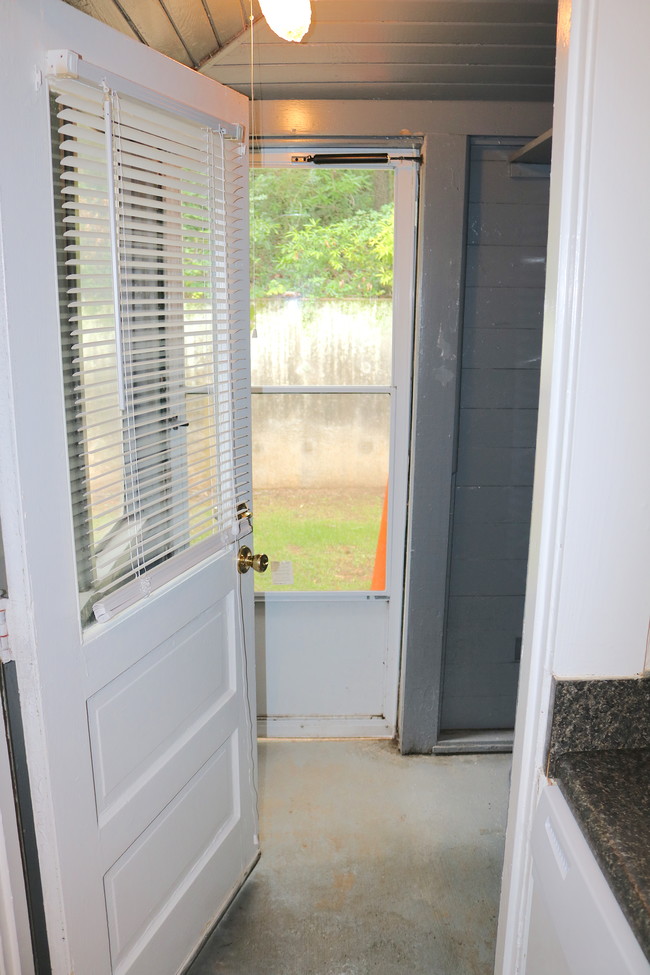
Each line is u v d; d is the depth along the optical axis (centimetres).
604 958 93
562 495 109
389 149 224
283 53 194
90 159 119
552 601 113
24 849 121
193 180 146
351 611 264
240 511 181
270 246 236
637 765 114
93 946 135
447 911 197
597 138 97
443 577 247
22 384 106
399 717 269
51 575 116
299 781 251
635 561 111
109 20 142
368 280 238
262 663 269
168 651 156
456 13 176
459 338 231
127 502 136
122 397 128
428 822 231
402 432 246
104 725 135
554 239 107
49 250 110
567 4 98
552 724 116
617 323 103
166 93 135
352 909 197
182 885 171
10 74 99
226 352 161
